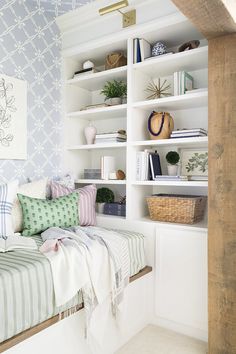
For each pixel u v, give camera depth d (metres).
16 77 2.46
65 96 2.90
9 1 2.40
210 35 1.80
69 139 2.96
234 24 1.64
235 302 1.75
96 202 2.85
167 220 2.33
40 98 2.68
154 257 2.29
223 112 1.80
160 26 2.27
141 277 2.19
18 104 2.46
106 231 2.14
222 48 1.81
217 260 1.82
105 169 2.76
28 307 1.39
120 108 2.55
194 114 2.55
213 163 1.84
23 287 1.37
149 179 2.48
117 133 2.67
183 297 2.14
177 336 2.11
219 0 1.39
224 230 1.79
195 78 2.53
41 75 2.68
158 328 2.23
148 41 2.51
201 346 1.98
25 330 1.38
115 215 2.70
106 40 2.56
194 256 2.10
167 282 2.22
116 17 2.50
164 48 2.40
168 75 2.67
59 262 1.58
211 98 1.85
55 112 2.83
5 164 2.38
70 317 1.62
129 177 2.48
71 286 1.56
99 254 1.79
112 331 1.88
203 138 2.11
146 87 2.64
